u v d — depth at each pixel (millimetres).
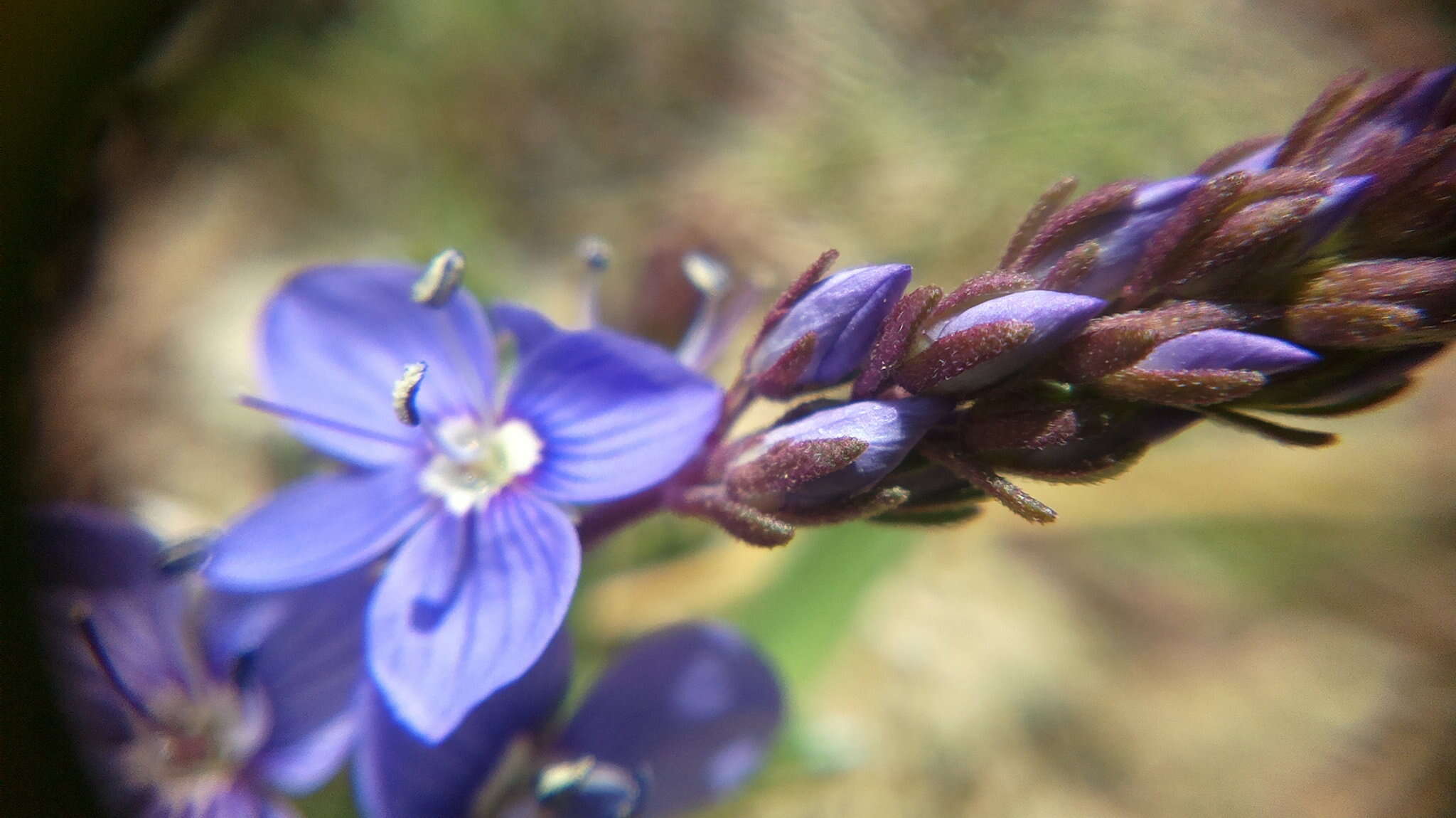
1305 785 62
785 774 48
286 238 64
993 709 62
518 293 66
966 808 59
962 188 70
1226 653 65
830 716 53
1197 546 67
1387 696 65
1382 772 63
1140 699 64
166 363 58
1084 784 61
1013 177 70
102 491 53
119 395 55
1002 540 66
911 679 61
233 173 63
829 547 49
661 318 56
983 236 70
